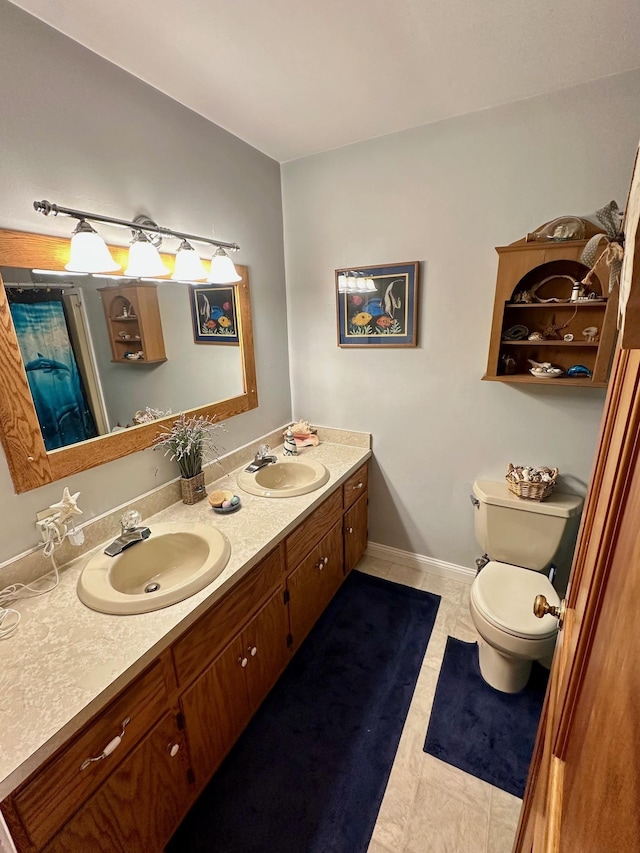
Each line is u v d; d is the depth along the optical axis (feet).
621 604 1.31
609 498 1.81
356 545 7.82
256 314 7.17
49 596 3.96
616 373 2.62
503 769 4.71
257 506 5.70
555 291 5.78
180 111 5.27
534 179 5.53
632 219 1.16
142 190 4.91
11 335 3.81
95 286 4.55
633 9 3.75
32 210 3.87
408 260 6.64
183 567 4.87
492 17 3.86
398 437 7.63
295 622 5.85
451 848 4.03
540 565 6.25
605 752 1.23
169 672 3.66
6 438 3.86
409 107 5.49
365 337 7.35
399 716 5.36
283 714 5.42
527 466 6.59
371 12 3.77
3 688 3.00
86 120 4.22
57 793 2.83
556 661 3.13
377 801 4.45
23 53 3.66
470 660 6.15
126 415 5.05
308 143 6.52
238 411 6.95
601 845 1.12
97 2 3.57
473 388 6.70
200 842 4.17
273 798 4.51
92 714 2.93
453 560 7.83
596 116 5.03
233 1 3.59
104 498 4.90
